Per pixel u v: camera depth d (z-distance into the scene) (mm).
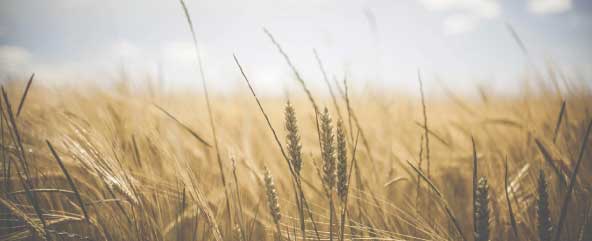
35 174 709
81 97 1024
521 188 773
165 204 743
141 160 765
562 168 705
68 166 743
